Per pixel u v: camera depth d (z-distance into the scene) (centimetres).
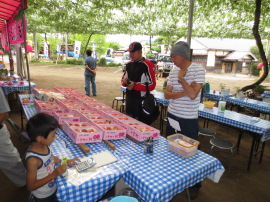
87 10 809
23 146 351
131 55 290
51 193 149
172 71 232
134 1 666
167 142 205
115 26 1070
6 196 239
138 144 196
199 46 2611
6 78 599
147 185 131
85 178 136
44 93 349
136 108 302
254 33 696
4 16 509
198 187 247
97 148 183
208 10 702
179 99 221
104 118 245
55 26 1096
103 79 1358
